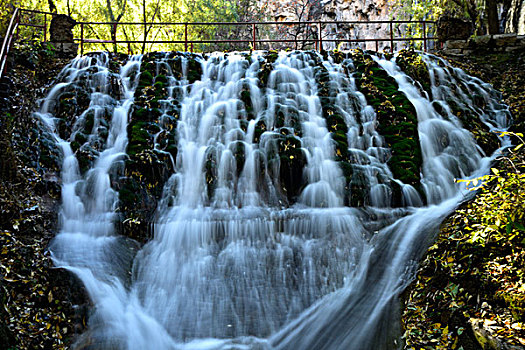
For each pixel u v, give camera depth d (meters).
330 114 11.36
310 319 7.16
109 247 8.33
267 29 30.05
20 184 8.76
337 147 10.40
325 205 9.53
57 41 13.68
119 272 7.88
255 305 7.50
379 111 11.45
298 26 30.42
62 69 12.49
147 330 7.00
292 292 7.71
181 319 7.28
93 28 27.28
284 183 9.95
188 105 11.67
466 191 9.64
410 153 10.39
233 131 10.88
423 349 5.89
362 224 8.73
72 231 8.70
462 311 6.11
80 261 7.78
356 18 29.17
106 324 6.88
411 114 11.36
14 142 9.51
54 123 10.81
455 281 6.58
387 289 7.24
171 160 10.27
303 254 8.31
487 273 6.30
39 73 12.27
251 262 8.23
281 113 11.23
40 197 8.93
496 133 11.49
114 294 7.39
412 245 7.81
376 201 9.43
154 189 9.77
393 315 6.70
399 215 8.92
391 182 9.62
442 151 10.95
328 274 7.98
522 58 14.09
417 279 7.08
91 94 11.69
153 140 10.62
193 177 10.16
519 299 5.68
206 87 12.45
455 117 11.69
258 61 13.16
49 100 11.37
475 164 10.57
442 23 14.94
